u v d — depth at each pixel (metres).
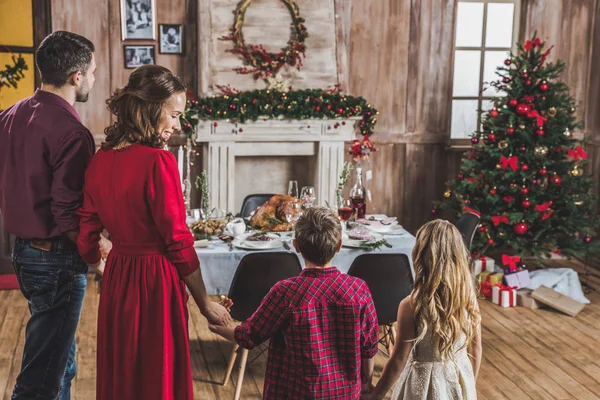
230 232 4.23
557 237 5.76
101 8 5.76
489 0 6.40
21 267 2.62
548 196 5.65
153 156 2.18
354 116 6.03
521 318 5.10
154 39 5.89
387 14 6.23
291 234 4.33
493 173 5.61
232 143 5.95
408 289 3.76
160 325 2.24
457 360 2.51
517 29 6.47
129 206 2.19
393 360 2.50
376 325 2.47
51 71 2.52
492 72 6.55
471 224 4.58
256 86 5.96
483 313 5.20
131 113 2.20
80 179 2.46
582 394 3.90
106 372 2.31
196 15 5.92
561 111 5.77
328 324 2.40
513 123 5.66
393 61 6.31
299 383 2.41
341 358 2.42
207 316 2.39
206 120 5.83
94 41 5.78
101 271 2.58
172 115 2.24
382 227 4.47
